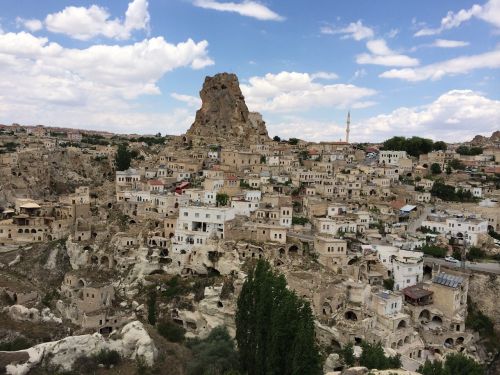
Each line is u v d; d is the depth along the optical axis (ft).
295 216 640.58
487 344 471.21
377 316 426.92
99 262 595.47
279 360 333.01
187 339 456.45
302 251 531.91
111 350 341.00
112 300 513.04
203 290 497.46
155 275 547.49
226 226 554.46
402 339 412.98
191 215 583.58
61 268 609.42
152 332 397.60
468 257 556.92
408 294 465.88
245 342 363.35
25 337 435.94
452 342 442.09
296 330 332.60
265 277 374.43
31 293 520.83
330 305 438.81
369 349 350.43
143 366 332.19
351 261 513.04
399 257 511.81
